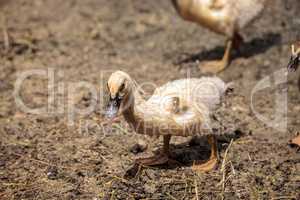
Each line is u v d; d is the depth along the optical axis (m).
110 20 12.56
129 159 7.05
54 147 7.44
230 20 9.38
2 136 7.78
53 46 11.13
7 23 12.36
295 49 7.31
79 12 13.02
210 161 6.79
